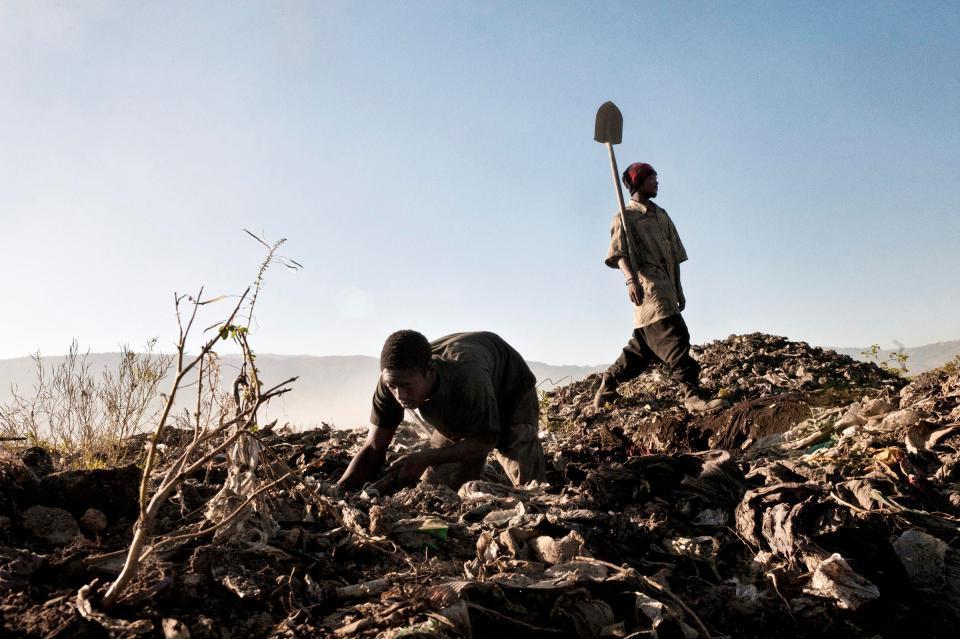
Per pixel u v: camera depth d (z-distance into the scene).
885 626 2.41
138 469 2.64
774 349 10.72
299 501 2.87
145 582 1.99
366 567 2.39
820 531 2.72
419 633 1.86
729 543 2.86
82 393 3.50
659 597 2.27
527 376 3.99
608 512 3.08
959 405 4.62
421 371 3.25
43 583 2.03
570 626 2.09
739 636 2.32
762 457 4.70
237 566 2.19
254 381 2.57
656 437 6.59
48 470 2.96
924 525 3.09
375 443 3.63
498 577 2.22
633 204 7.47
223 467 3.38
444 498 3.09
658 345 7.35
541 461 4.01
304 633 1.94
